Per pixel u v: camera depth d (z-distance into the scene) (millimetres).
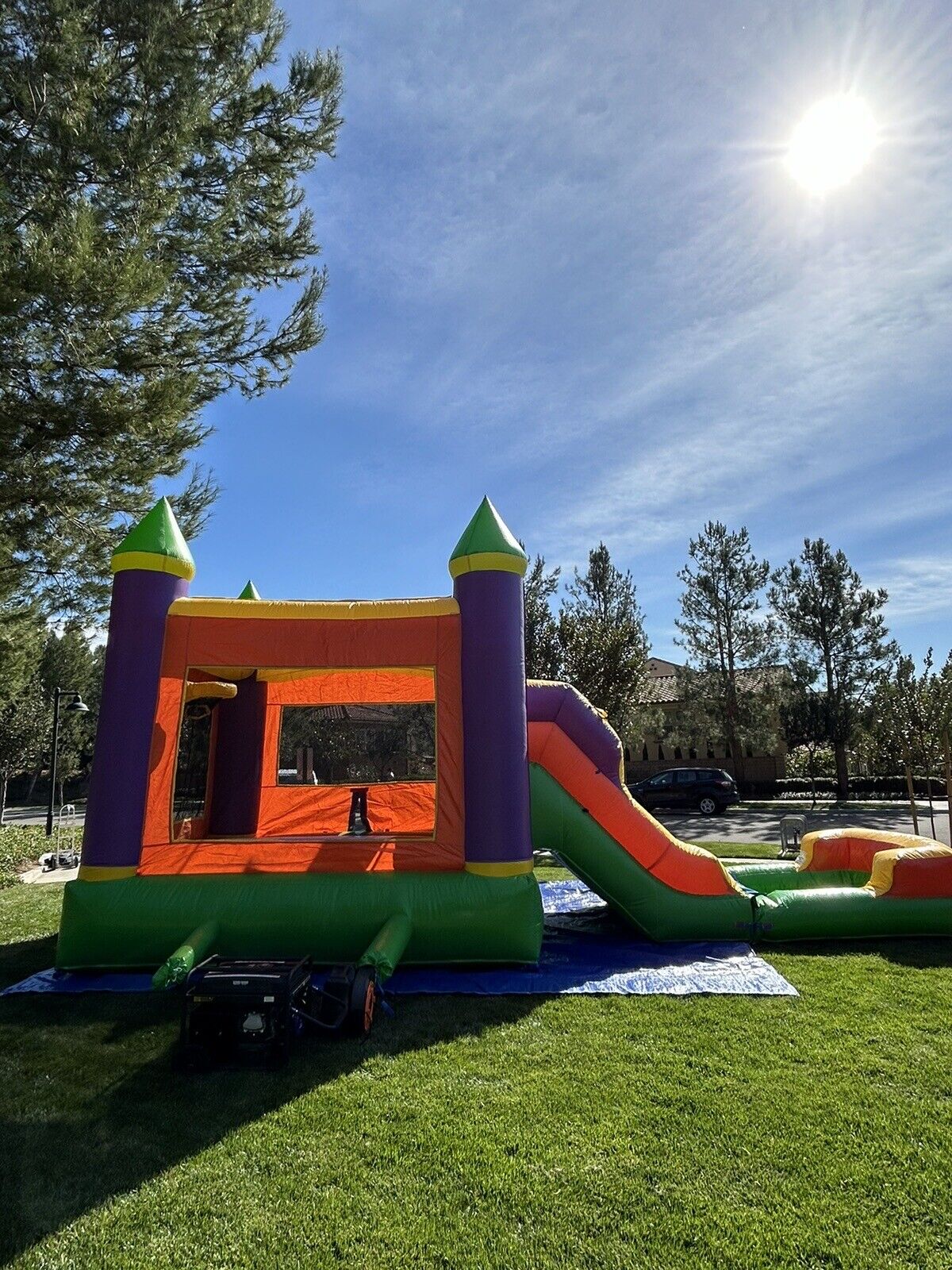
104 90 8328
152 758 7012
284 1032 4590
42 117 7805
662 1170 3373
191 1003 4590
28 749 23531
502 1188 3252
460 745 6988
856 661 26625
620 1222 3018
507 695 6941
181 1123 3885
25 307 6715
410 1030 5172
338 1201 3188
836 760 27516
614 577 24812
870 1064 4438
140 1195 3254
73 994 6000
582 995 5879
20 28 8102
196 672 8391
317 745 11906
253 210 11438
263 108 11273
